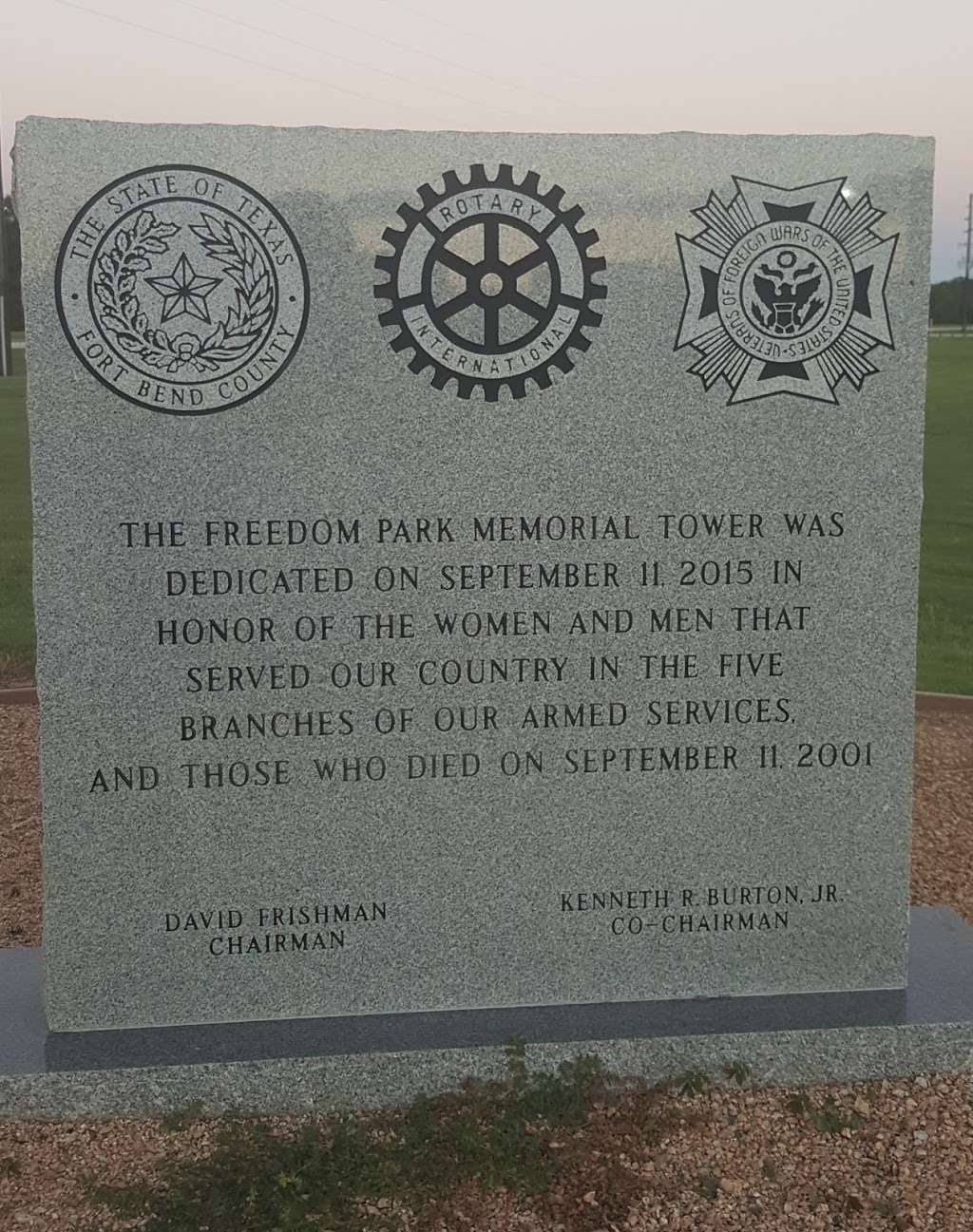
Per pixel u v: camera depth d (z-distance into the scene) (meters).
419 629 2.71
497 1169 2.51
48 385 2.62
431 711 2.72
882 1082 2.72
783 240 2.70
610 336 2.69
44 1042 2.69
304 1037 2.70
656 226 2.68
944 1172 2.53
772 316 2.71
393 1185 2.48
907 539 2.76
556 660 2.73
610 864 2.78
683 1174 2.52
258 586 2.68
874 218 2.71
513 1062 2.66
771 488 2.73
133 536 2.65
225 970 2.75
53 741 2.68
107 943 2.72
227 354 2.64
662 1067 2.70
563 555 2.71
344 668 2.71
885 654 2.78
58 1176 2.50
